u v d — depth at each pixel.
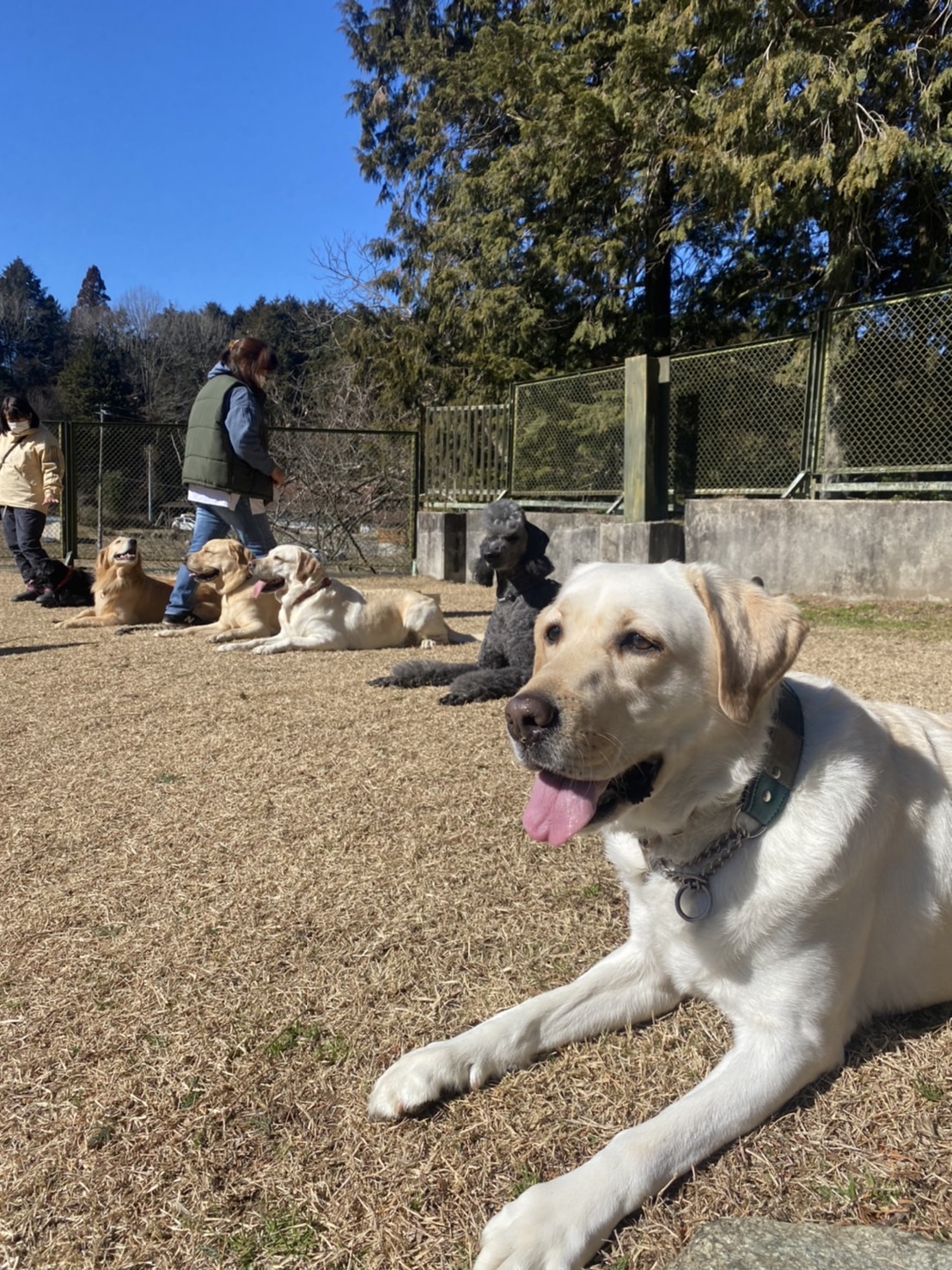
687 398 10.89
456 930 2.62
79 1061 2.08
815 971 1.84
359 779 3.94
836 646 6.80
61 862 3.13
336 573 14.49
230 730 4.80
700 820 1.94
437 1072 1.91
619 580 1.99
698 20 11.48
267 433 8.18
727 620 1.89
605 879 2.92
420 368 20.88
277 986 2.36
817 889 1.81
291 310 54.81
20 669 6.55
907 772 2.09
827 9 11.70
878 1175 1.68
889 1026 2.11
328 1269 1.54
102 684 6.02
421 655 7.34
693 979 1.97
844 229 12.34
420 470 14.48
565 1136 1.82
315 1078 2.01
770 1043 1.81
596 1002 2.13
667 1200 1.63
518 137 20.34
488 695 5.42
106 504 15.36
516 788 3.78
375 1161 1.77
